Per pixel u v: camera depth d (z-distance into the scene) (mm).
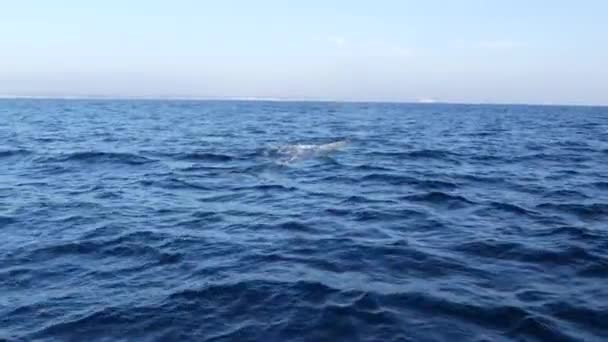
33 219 12547
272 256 9492
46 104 137375
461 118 78375
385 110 122812
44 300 7523
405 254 9570
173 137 36500
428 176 19281
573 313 6961
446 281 8172
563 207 13875
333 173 19906
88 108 105500
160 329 6582
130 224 12062
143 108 113312
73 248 10102
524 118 80500
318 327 6578
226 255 9586
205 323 6727
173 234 11117
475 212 13375
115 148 28188
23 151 26000
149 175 19609
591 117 86750
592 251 9656
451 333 6410
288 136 37281
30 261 9328
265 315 6926
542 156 26266
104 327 6656
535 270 8711
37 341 6309
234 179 18656
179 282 8188
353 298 7422
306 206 14125
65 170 20672
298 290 7738
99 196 15555
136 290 7871
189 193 16125
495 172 20562
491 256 9492
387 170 20734
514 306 7148
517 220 12414
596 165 22969
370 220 12445
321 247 10094
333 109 124688
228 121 61625
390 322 6684
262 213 13266
